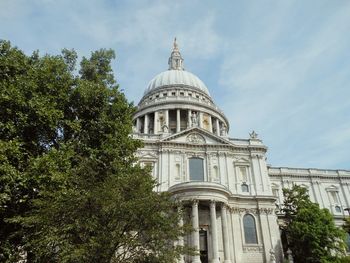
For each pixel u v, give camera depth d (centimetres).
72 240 1992
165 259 2047
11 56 2583
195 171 5616
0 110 2283
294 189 5741
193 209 4572
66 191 2081
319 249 4625
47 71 2648
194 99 8300
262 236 5078
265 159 5912
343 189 7206
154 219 2062
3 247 2170
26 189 2231
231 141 6059
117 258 2053
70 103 2761
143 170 2456
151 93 9019
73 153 2456
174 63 10744
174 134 5853
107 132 2844
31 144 2466
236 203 5316
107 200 1948
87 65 3170
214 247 4428
